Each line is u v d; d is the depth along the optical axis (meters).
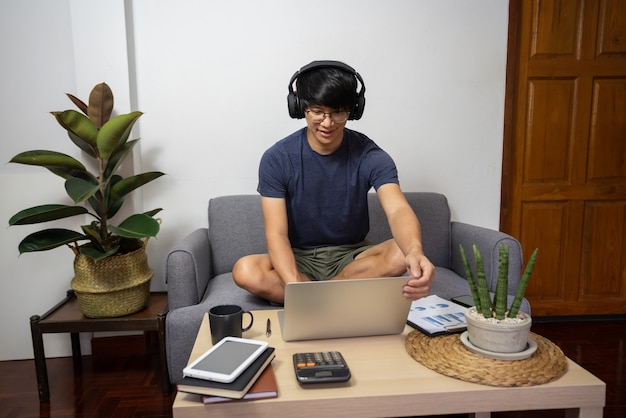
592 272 2.60
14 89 2.06
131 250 1.96
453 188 2.50
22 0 2.04
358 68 2.35
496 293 1.00
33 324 1.78
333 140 1.45
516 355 0.96
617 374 1.95
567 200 2.54
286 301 1.05
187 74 2.26
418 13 2.35
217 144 2.32
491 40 2.41
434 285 1.92
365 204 1.65
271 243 1.46
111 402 1.77
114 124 1.72
